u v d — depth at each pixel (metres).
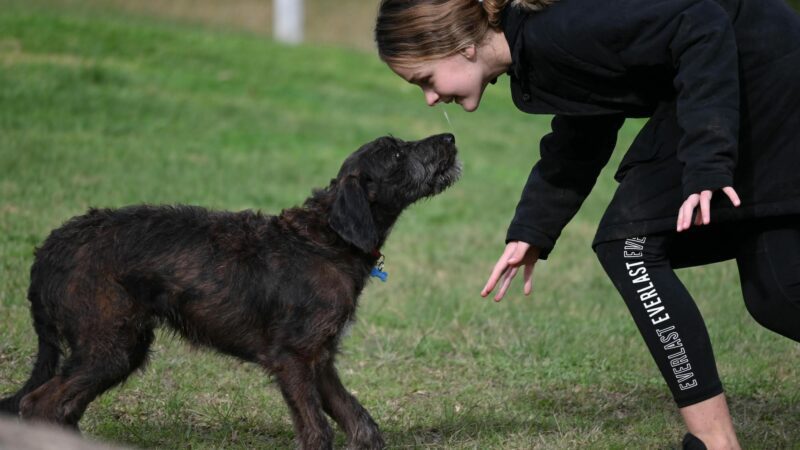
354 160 7.99
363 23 39.12
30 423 6.59
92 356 6.86
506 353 10.19
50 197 14.65
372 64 30.12
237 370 9.27
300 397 7.09
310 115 23.67
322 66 28.59
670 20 5.77
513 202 18.64
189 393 8.62
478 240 15.62
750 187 6.14
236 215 7.42
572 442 7.68
